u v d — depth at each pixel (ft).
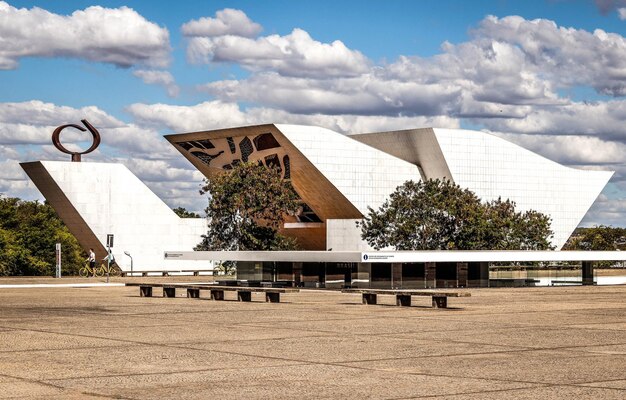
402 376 65.31
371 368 69.31
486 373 66.59
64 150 300.40
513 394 57.77
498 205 312.29
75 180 297.74
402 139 340.80
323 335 93.09
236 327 101.96
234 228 288.30
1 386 61.11
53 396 57.36
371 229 289.74
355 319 113.60
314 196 326.65
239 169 288.10
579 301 156.15
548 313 124.67
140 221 307.99
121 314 120.98
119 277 277.44
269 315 120.26
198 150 345.72
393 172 327.67
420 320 112.06
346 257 203.62
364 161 320.50
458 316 118.83
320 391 59.11
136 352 78.74
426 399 56.13
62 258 321.93
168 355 76.74
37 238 319.88
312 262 218.18
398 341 87.35
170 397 57.06
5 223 320.29
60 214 307.78
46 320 110.83
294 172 319.27
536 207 361.30
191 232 317.01
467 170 340.18
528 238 302.66
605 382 62.34
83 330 98.02
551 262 238.89
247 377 65.00
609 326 103.60
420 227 283.38
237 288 152.66
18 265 313.94
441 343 85.56
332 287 214.69
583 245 473.67
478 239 282.97
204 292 188.96
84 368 69.31
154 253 310.45
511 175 352.49
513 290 206.80
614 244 469.57
